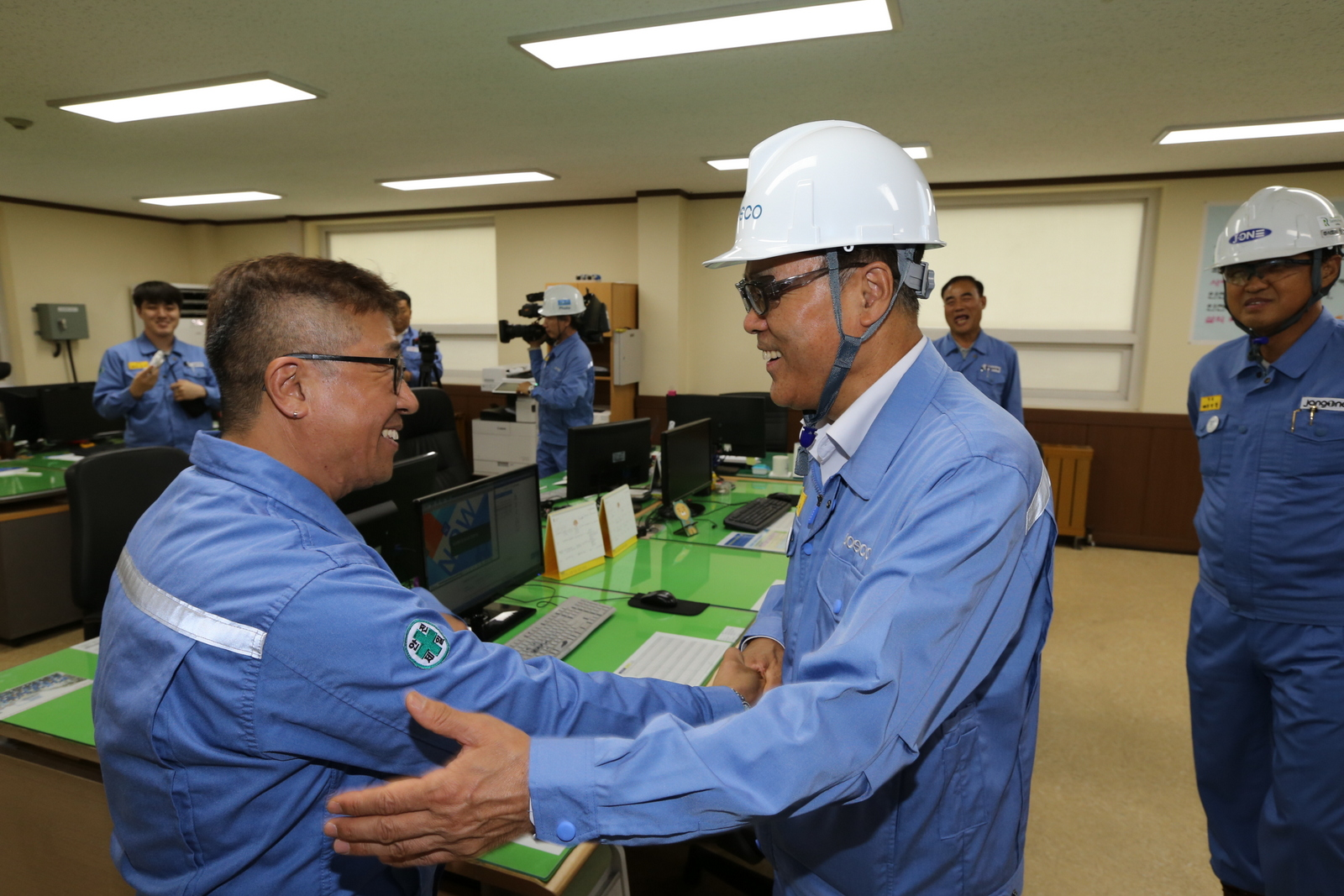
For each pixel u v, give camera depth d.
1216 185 4.62
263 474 0.74
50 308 6.15
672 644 1.78
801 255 0.83
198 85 3.07
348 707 0.67
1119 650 3.44
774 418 4.45
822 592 0.87
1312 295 1.60
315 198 6.01
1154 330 4.86
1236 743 1.81
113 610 0.75
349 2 2.33
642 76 3.02
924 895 0.87
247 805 0.69
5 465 3.94
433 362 5.34
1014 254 5.21
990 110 3.44
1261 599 1.68
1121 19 2.42
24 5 2.35
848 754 0.61
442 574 1.72
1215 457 1.83
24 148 4.22
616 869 1.41
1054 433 5.14
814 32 2.54
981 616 0.69
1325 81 2.98
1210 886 1.97
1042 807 2.31
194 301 6.77
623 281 6.10
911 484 0.76
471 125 3.79
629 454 3.01
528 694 0.77
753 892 1.88
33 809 1.42
